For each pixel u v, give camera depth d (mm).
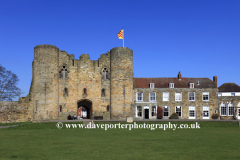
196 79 54594
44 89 43844
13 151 17719
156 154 16766
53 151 17688
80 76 48375
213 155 16484
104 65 49188
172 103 51500
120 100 47062
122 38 48219
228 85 60188
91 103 48719
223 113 52844
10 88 51438
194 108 51719
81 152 17359
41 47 44562
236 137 24688
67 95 47562
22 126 34688
